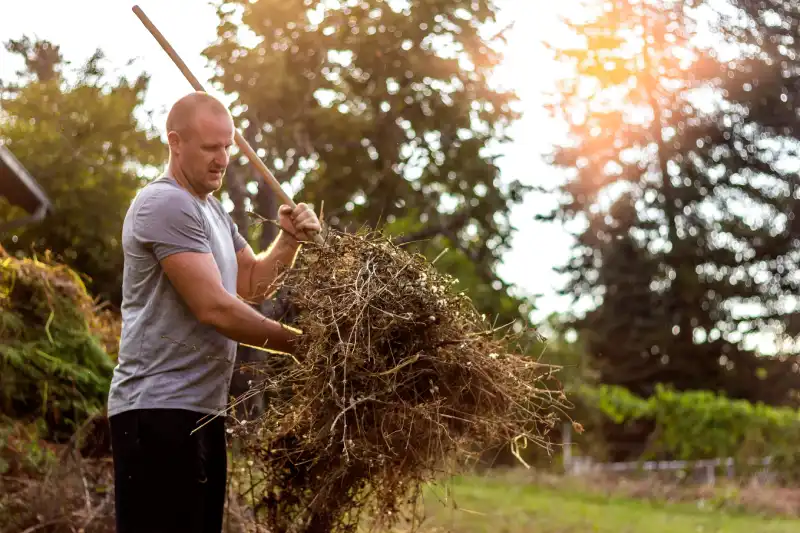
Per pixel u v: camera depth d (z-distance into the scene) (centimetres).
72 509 501
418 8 1614
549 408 346
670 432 1797
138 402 299
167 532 298
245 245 346
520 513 858
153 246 298
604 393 1862
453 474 340
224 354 310
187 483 300
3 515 483
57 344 604
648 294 3133
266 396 354
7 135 1684
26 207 927
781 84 3112
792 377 3147
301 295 328
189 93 311
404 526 443
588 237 3181
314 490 350
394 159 1744
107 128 1661
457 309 339
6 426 549
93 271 1609
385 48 1593
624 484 1367
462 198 1995
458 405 333
